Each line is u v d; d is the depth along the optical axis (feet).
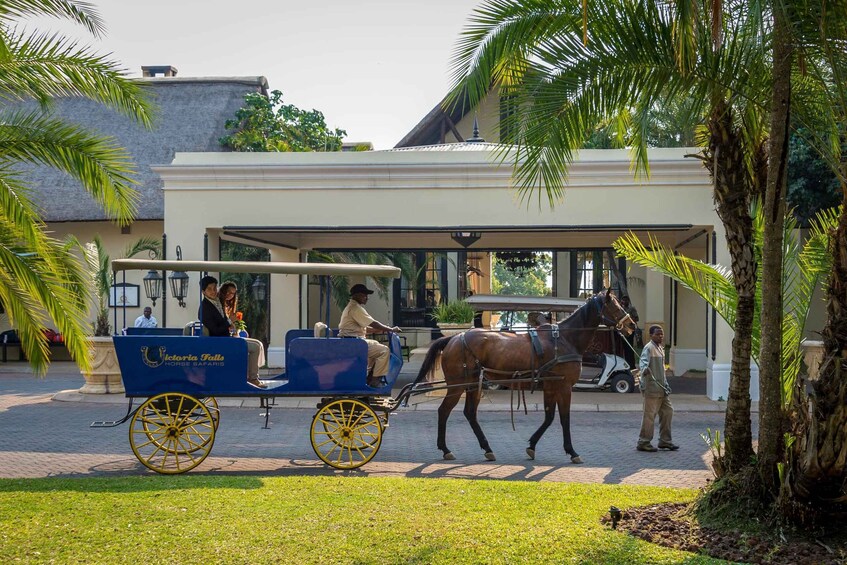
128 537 22.36
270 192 59.57
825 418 22.35
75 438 41.93
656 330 39.81
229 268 34.63
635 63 25.29
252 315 85.46
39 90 31.55
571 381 37.17
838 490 22.98
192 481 30.19
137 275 86.53
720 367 57.41
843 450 22.20
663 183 57.00
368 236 73.67
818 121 25.67
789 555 21.65
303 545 21.81
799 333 27.22
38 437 42.14
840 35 22.34
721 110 25.46
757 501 24.20
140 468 34.58
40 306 29.91
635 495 28.17
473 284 110.83
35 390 63.26
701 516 24.82
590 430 46.14
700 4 23.02
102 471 33.88
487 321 70.54
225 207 59.77
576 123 26.63
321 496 27.48
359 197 58.95
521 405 56.03
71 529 23.07
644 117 26.32
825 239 26.76
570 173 57.31
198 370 34.86
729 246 25.58
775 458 24.26
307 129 101.55
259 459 37.04
